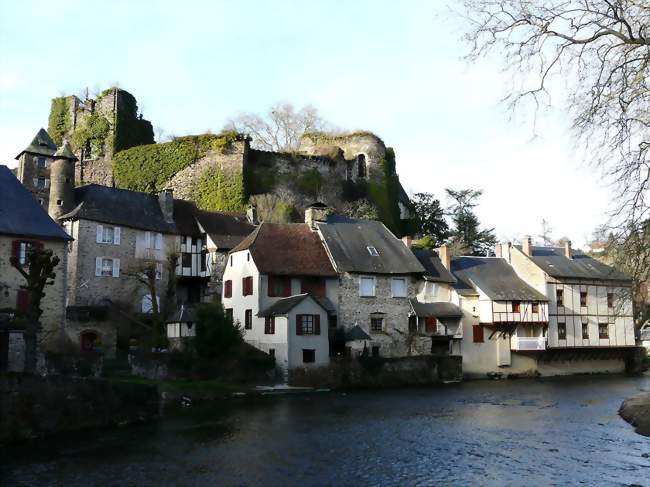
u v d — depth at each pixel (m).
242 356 32.78
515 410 25.61
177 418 22.84
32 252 22.86
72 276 40.88
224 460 16.42
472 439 19.23
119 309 38.72
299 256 39.12
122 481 14.46
